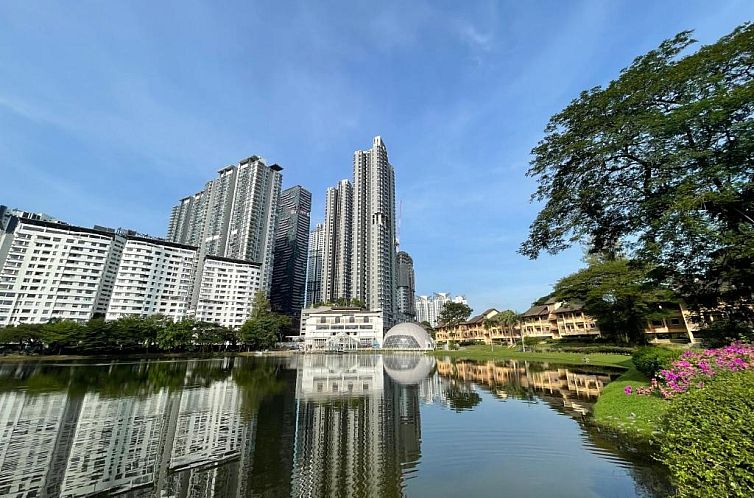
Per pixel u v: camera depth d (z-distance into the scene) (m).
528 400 16.80
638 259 13.07
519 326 75.44
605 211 14.16
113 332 61.53
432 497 7.01
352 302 110.12
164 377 29.11
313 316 99.19
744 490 3.41
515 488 7.26
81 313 80.12
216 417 14.55
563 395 17.78
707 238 10.77
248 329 82.81
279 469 8.78
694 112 10.27
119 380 26.75
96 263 83.62
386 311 122.62
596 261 46.19
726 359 9.16
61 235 80.81
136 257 91.62
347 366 41.22
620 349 38.47
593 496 6.73
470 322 99.69
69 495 7.50
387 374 31.23
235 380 27.16
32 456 9.91
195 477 8.34
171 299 95.50
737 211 11.10
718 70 11.26
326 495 7.26
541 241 16.16
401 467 8.75
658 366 13.07
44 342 57.41
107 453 10.16
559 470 8.09
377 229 125.94
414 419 13.78
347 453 9.90
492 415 13.98
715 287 12.70
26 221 78.06
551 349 48.84
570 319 63.41
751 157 10.38
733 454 3.57
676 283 13.23
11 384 24.06
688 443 4.09
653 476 7.39
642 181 13.09
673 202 10.84
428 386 22.84
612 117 13.00
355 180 133.88
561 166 14.86
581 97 13.91
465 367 35.91
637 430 10.02
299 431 12.33
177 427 12.97
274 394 20.30
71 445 10.91
